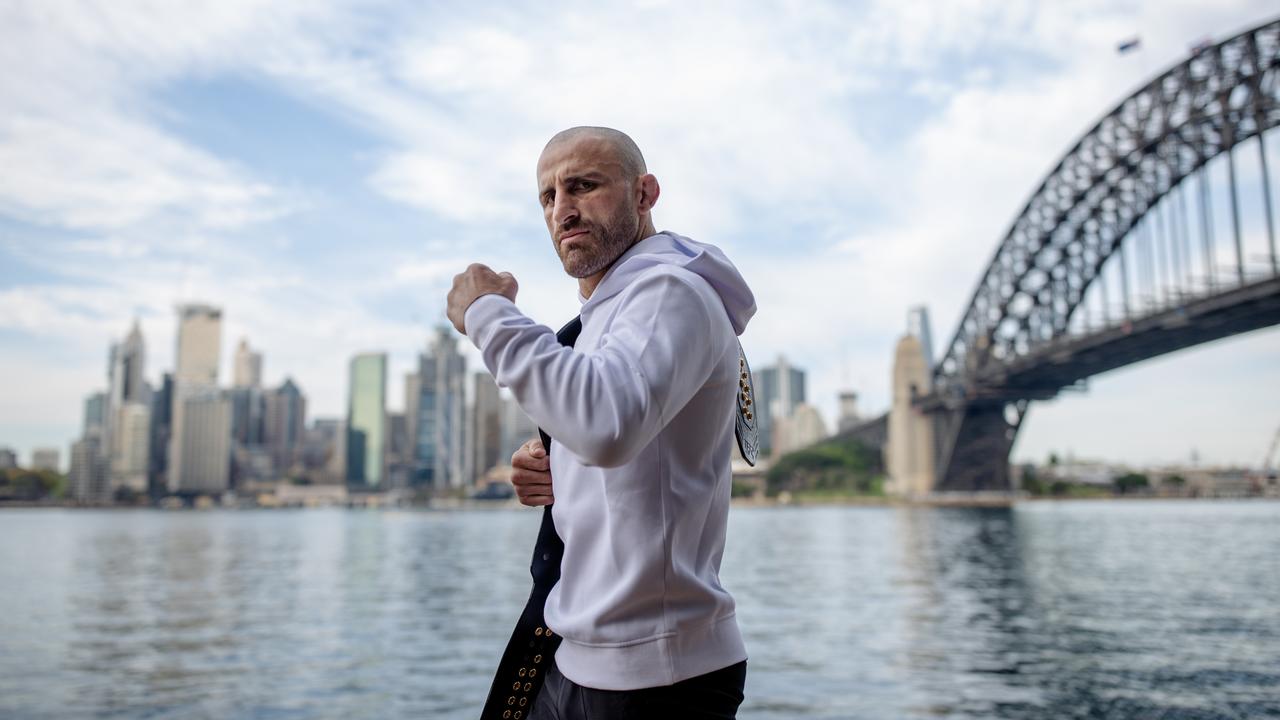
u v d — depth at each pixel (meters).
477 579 33.56
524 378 1.78
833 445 176.25
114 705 11.91
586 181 2.04
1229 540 51.97
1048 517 93.75
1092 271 75.12
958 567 34.56
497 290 1.92
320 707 11.84
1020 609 21.17
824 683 12.58
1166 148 64.25
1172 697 11.70
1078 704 11.34
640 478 1.91
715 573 2.04
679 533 1.91
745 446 2.15
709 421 1.95
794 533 67.62
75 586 31.05
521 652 2.08
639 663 1.88
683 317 1.85
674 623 1.90
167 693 12.69
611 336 1.87
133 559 48.03
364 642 17.45
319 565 42.19
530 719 2.07
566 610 1.99
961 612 20.64
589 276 2.12
